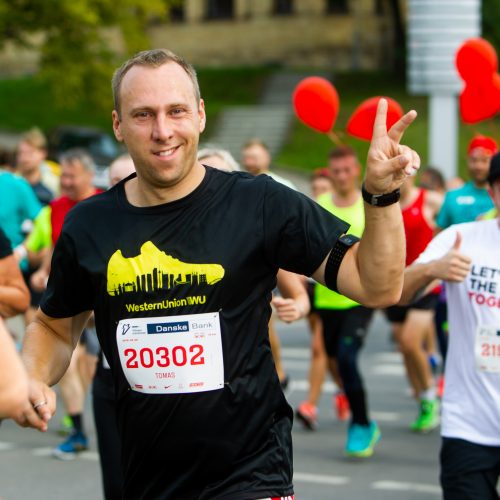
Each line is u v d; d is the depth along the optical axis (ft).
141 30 186.60
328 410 66.74
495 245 32.50
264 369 23.86
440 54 102.83
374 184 21.40
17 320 96.63
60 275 24.57
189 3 297.53
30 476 50.52
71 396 54.75
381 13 283.38
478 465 31.27
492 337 31.83
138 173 23.66
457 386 32.09
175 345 23.38
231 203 23.65
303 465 52.39
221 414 23.52
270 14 292.20
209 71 266.98
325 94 51.52
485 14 233.14
